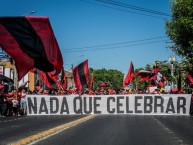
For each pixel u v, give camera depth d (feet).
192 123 70.95
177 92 117.91
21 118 89.61
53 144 39.58
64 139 44.16
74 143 40.45
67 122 73.41
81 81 115.44
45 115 105.91
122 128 59.26
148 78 156.25
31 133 51.55
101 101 110.73
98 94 120.06
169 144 39.83
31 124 68.44
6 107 101.30
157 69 156.46
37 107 109.70
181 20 108.99
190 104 108.47
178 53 118.52
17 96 104.42
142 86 239.91
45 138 45.16
